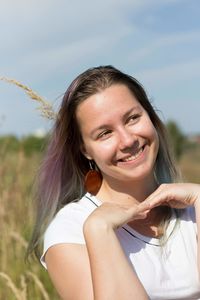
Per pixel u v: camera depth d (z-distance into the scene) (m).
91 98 2.48
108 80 2.49
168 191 2.56
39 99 2.67
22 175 6.41
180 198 2.56
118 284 2.20
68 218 2.53
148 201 2.50
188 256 2.55
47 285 4.76
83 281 2.34
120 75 2.53
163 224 2.61
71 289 2.37
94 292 2.22
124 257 2.25
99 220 2.30
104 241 2.26
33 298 4.45
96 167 2.68
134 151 2.50
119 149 2.48
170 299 2.47
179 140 31.91
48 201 2.68
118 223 2.33
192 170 15.84
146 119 2.52
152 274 2.45
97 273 2.22
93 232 2.27
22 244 5.26
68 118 2.58
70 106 2.54
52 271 2.46
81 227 2.49
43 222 2.68
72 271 2.37
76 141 2.63
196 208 2.57
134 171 2.51
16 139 6.89
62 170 2.69
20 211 5.77
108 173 2.55
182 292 2.48
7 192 6.03
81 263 2.37
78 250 2.40
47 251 2.47
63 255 2.40
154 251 2.51
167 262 2.52
